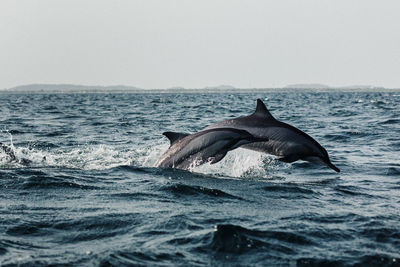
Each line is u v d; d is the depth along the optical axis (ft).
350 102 231.09
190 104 212.43
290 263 17.97
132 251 18.51
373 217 24.56
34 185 30.55
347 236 21.31
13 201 26.50
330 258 18.57
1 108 177.58
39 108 178.19
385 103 207.72
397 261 18.45
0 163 39.09
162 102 253.24
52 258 17.54
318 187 33.19
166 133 39.09
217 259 18.10
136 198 27.89
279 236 20.92
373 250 19.56
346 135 69.82
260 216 24.23
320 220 23.80
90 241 19.81
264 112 38.75
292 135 37.35
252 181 34.63
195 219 23.15
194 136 37.27
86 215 23.67
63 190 29.68
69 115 126.82
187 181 33.27
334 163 44.75
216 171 38.52
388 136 67.87
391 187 33.53
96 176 34.81
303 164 43.57
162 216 23.65
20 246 18.94
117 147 55.26
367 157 48.80
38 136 68.44
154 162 42.80
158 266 17.15
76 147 55.62
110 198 27.81
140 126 87.40
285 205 27.12
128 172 36.42
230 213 24.70
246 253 18.80
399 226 22.98
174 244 19.49
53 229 21.38
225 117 113.60
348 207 26.99
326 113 130.41
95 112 143.84
